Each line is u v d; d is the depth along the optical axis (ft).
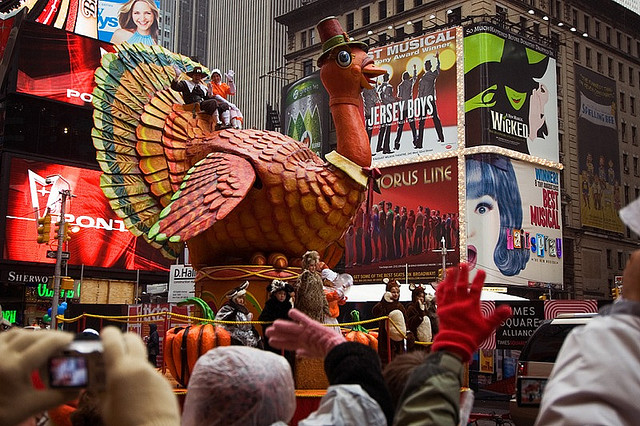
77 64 140.26
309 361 28.02
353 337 29.73
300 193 31.07
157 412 4.72
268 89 342.85
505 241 143.23
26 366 4.68
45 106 136.67
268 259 31.86
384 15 192.24
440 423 6.60
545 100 156.25
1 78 42.68
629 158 193.88
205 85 36.70
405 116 156.46
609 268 179.42
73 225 133.08
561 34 181.37
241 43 375.25
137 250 140.46
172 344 27.40
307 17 215.31
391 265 154.61
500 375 72.02
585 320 35.96
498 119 146.51
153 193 33.99
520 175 148.46
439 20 174.40
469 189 144.77
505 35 150.82
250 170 30.78
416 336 37.37
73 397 4.87
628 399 5.74
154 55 37.24
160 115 35.50
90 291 133.80
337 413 6.90
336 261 35.42
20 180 130.31
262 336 27.48
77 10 154.92
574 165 175.11
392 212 156.25
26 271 128.26
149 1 166.71
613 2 196.65
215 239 32.30
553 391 6.12
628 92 199.31
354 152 32.19
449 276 7.75
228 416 7.18
